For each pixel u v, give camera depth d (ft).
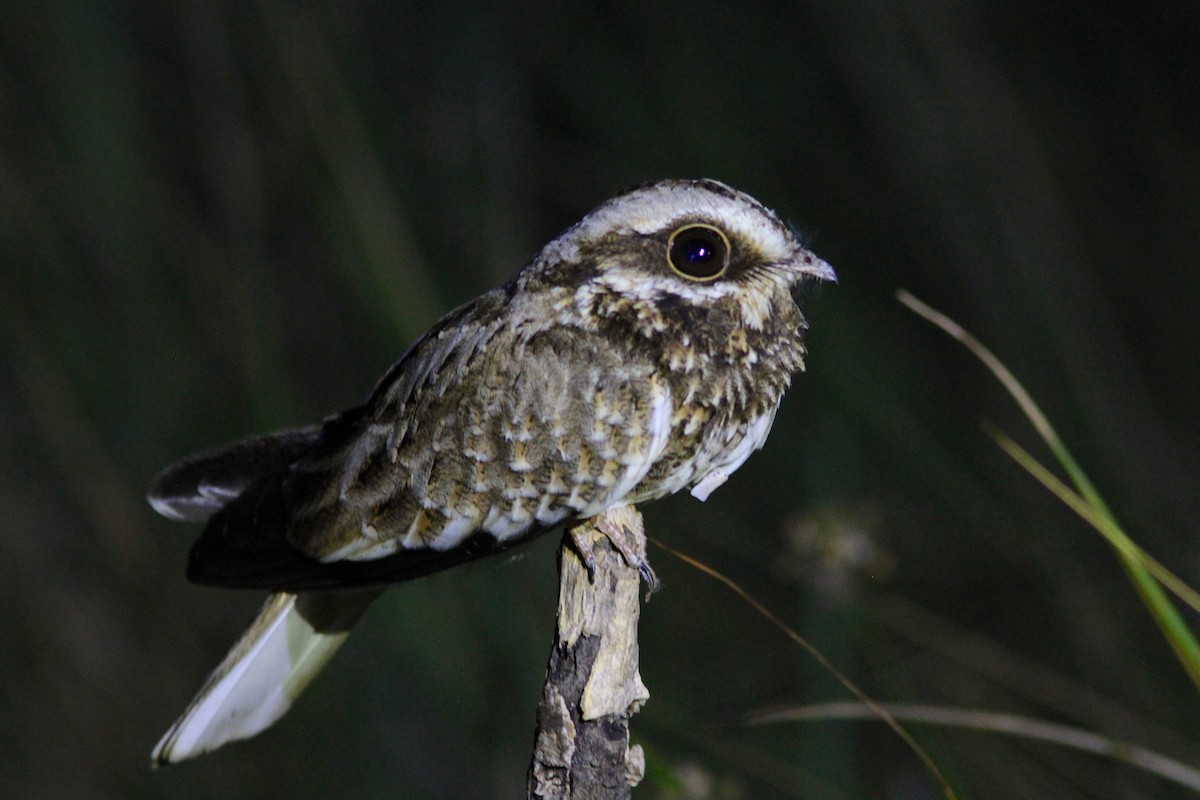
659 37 44.01
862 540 26.94
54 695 39.11
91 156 40.29
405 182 40.60
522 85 43.37
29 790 38.09
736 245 18.80
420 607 35.55
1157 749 32.76
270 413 40.16
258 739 38.09
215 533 21.02
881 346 42.14
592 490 19.03
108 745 39.04
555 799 16.37
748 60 44.42
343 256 38.99
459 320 20.22
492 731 35.96
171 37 42.68
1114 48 47.98
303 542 20.30
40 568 39.81
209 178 41.96
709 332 18.90
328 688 37.52
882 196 44.50
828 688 29.25
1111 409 40.37
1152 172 47.14
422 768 36.47
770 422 20.13
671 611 41.47
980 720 22.40
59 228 40.40
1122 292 46.14
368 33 42.16
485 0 42.24
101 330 40.45
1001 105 42.14
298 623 21.31
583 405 18.81
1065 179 46.70
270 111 40.73
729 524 41.91
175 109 42.47
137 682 39.70
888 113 42.24
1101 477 39.42
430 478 19.47
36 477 40.47
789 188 44.60
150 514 40.50
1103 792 32.78
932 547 41.42
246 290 40.98
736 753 32.35
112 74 40.83
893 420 40.86
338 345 44.21
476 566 21.74
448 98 41.98
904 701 27.50
